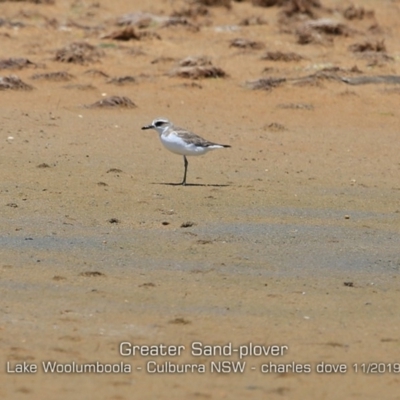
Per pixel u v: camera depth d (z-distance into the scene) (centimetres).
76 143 2688
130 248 1784
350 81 3497
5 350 1350
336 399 1239
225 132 2920
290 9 4588
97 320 1455
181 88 3400
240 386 1269
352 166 2583
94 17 4522
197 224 1953
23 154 2519
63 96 3247
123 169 2419
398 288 1630
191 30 4212
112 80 3428
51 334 1405
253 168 2511
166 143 2277
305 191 2277
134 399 1221
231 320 1470
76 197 2120
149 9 4672
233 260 1738
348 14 4631
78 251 1756
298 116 3150
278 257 1767
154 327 1437
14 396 1224
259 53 3900
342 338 1423
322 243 1862
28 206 2033
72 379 1277
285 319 1482
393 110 3247
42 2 4631
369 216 2078
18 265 1672
